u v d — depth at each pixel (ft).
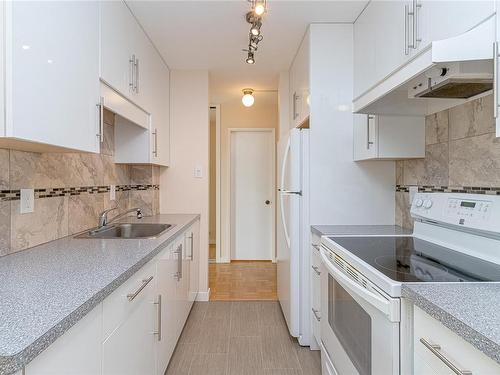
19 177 4.58
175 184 10.16
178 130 10.17
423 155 6.31
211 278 12.57
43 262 4.01
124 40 6.05
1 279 3.33
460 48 3.44
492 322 2.29
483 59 3.41
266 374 6.21
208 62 9.48
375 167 7.37
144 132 7.82
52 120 3.61
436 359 2.71
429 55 3.58
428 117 6.21
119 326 3.62
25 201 4.70
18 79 3.05
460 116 5.33
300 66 8.38
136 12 6.56
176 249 6.63
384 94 4.75
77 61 4.19
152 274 4.89
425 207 5.51
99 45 4.88
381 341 3.40
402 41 4.97
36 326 2.27
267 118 15.03
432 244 5.19
